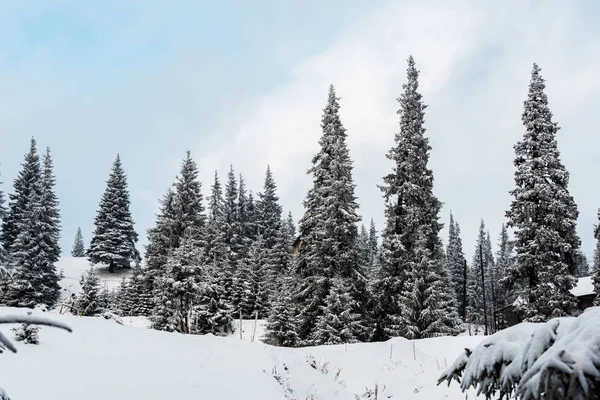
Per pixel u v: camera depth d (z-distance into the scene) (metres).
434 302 27.89
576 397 2.73
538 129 30.05
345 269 29.88
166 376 9.10
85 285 32.75
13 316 1.63
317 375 12.33
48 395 6.99
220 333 31.62
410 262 29.45
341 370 13.74
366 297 30.77
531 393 2.86
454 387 10.96
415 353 15.30
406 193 32.53
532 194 28.19
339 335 26.20
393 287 31.23
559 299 26.52
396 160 34.50
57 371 8.10
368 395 11.68
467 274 71.69
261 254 48.72
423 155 34.34
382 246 32.94
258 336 33.09
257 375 10.43
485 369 3.75
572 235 28.09
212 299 31.86
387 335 31.23
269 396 9.46
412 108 34.84
